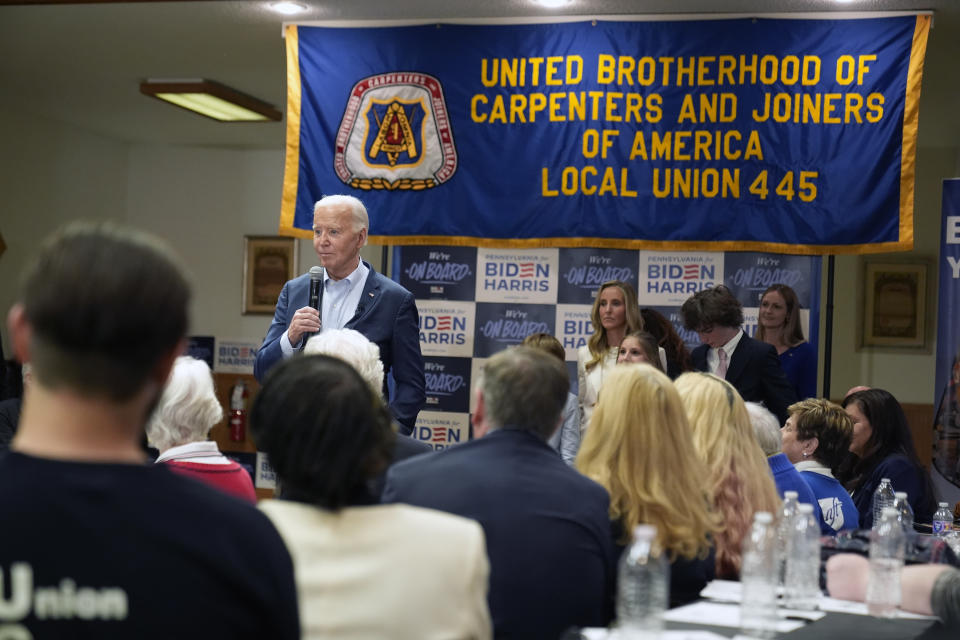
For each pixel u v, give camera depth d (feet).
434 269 19.47
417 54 18.60
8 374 24.67
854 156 17.31
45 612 3.01
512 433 7.18
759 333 18.53
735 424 8.96
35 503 3.04
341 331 10.03
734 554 8.63
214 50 21.67
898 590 7.66
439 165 18.51
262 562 3.25
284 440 5.12
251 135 29.81
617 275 18.97
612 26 18.04
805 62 17.46
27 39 21.20
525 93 18.30
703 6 17.76
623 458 7.69
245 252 31.17
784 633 6.99
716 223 17.72
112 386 3.15
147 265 3.22
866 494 14.56
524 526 6.82
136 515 3.11
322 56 18.88
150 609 3.05
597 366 17.85
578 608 6.91
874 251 17.22
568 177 18.17
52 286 3.10
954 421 18.26
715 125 17.74
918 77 17.08
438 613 4.91
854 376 28.02
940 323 18.34
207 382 9.18
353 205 13.64
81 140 29.43
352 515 5.08
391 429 5.47
